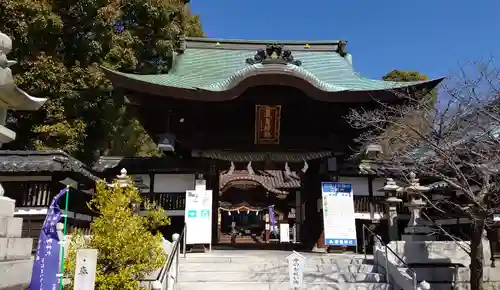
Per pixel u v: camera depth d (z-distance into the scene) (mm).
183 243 13992
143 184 16188
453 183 10594
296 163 17000
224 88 14719
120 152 27141
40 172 14680
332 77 17891
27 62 19828
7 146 21109
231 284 10586
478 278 10102
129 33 23469
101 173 17734
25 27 19219
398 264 11297
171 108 15594
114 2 22562
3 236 4961
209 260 12414
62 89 20391
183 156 17156
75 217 16375
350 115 14930
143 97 15422
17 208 14672
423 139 11312
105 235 9422
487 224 11141
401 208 17766
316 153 16328
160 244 10234
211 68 18547
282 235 26281
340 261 12570
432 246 12000
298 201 22953
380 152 14789
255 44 20766
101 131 22875
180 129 16031
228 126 16094
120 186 11453
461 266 11836
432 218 17125
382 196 17719
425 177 15078
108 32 21938
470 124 10953
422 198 14742
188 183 16797
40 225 14688
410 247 11922
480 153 10641
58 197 7191
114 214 9812
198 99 14812
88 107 21719
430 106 12906
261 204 30562
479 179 11891
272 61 14250
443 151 10359
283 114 15984
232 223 32656
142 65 26609
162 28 25000
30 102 5707
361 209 17578
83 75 21156
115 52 22172
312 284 10594
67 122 20938
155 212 10969
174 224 16484
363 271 11836
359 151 15453
